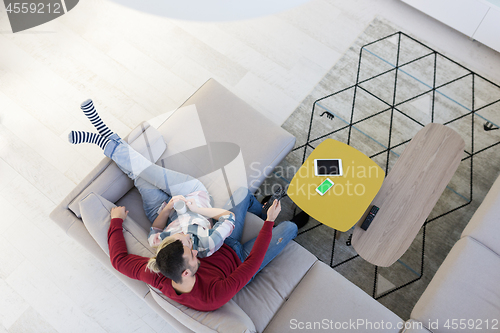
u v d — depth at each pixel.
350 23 3.10
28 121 2.88
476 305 1.77
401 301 2.22
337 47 3.02
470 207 2.43
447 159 2.08
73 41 3.16
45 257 2.50
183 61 3.04
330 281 1.89
